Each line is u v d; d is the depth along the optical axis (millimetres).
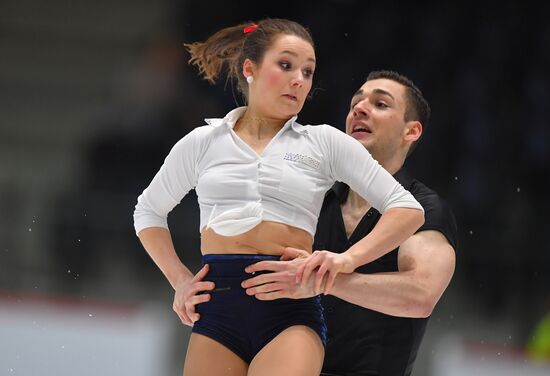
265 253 8523
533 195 29656
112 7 40219
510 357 21438
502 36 32875
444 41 32750
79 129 37812
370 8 32875
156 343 20594
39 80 38625
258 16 34094
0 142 37406
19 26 39656
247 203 8555
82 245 26000
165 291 24891
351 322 10281
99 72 38656
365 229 10461
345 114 30406
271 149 8750
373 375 10195
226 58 9859
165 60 34344
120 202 26281
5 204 26984
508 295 24844
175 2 36312
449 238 10281
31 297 22844
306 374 8211
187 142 9086
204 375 8617
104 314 21453
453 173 29984
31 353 20516
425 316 9648
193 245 25438
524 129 31016
